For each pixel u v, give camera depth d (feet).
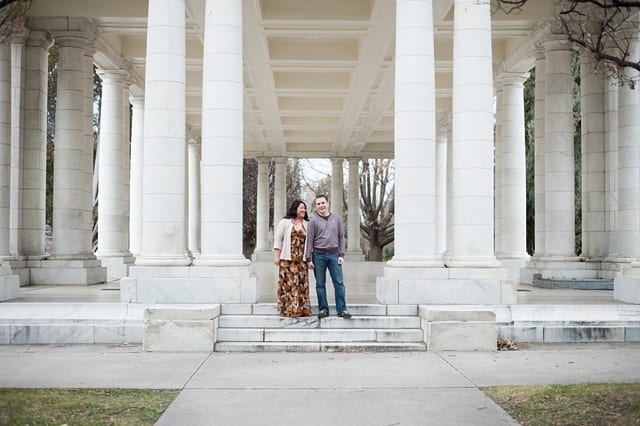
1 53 60.44
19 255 68.59
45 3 69.26
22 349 43.04
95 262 72.18
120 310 46.85
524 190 85.30
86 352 41.91
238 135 49.62
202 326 42.34
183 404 28.73
